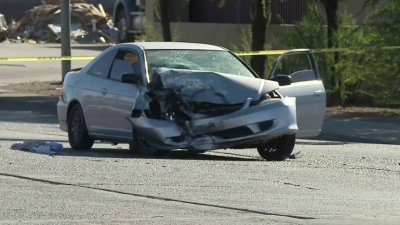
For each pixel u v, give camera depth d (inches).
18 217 1402.6
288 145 2169.0
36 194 1604.3
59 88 5167.3
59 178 1781.5
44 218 1396.4
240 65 2309.3
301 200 1589.6
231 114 2090.3
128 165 1984.5
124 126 2220.7
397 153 2500.0
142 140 2182.6
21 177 1787.6
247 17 5290.4
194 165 2022.6
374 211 1498.5
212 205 1525.6
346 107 4018.2
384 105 4065.0
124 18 6993.1
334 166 2103.8
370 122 3481.8
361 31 3996.1
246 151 2498.8
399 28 3868.1
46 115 3700.8
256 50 4222.4
